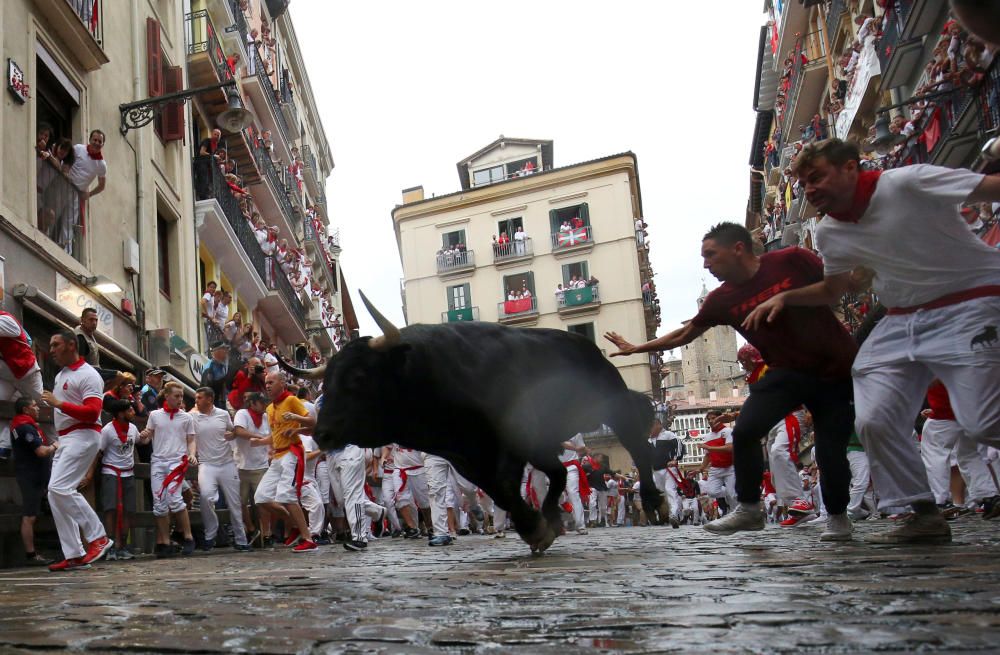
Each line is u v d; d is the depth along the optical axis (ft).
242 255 70.03
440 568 15.84
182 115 55.88
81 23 39.47
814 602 7.84
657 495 22.07
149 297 48.47
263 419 35.55
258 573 17.06
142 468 32.65
